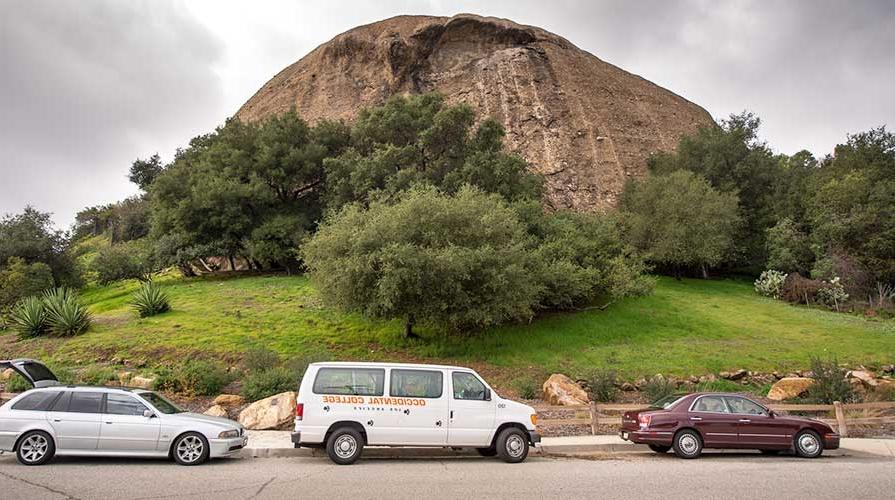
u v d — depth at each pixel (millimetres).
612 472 9945
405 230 23062
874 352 24766
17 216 39906
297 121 47531
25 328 24453
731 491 8391
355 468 10172
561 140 58688
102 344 22844
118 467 9992
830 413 17328
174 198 42406
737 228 45812
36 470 9578
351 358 22547
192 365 18344
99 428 10383
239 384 18375
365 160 39594
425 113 42688
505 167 38594
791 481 9203
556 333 26516
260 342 23688
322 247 23734
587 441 13281
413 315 23266
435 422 11117
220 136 48062
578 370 22016
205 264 45531
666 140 62500
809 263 40938
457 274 22016
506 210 27531
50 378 14625
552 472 9922
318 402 10906
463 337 25578
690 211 39969
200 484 8570
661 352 24500
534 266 27297
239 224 40438
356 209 25750
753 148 50719
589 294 30812
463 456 11891
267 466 10336
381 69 67250
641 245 41312
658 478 9391
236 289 34156
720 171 49344
